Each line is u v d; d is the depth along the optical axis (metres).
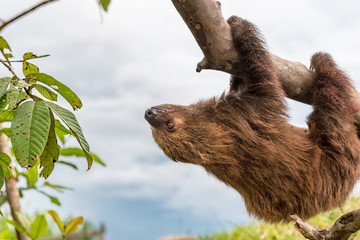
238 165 4.79
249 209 5.05
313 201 4.73
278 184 4.71
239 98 4.90
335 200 4.83
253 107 4.79
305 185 4.72
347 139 4.80
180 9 4.03
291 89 4.95
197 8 4.02
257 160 4.73
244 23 4.66
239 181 4.89
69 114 2.88
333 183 4.81
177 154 4.90
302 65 5.01
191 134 4.84
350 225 3.23
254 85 4.79
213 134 4.80
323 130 4.85
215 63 4.52
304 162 4.76
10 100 2.67
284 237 6.66
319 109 4.91
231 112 4.88
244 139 4.74
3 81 2.78
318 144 4.90
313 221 7.00
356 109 4.98
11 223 4.61
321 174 4.79
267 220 4.95
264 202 4.83
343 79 5.05
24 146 2.55
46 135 2.62
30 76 3.10
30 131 2.60
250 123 4.82
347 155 4.80
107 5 2.30
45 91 3.17
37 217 4.90
